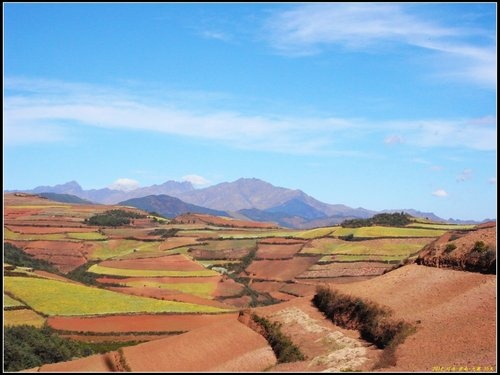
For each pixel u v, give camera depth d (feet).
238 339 204.64
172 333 318.86
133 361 183.21
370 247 655.35
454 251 217.36
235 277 639.76
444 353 150.10
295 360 177.78
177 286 529.04
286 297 540.11
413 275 221.25
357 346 177.68
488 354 140.46
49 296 384.27
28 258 607.78
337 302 214.07
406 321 174.40
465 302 178.19
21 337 256.93
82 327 325.42
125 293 456.04
